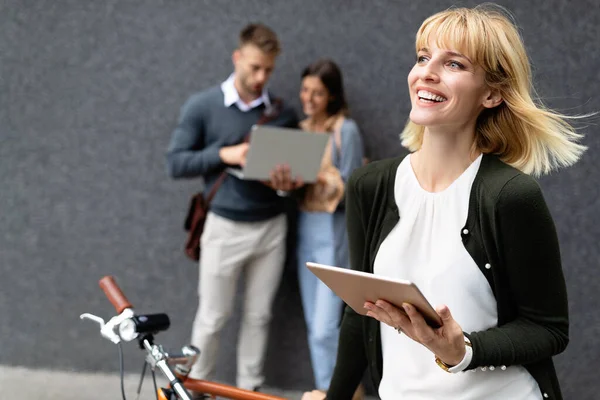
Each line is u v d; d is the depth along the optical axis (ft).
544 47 13.64
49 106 15.34
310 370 14.96
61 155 15.43
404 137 6.72
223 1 14.53
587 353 14.08
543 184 13.94
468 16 6.05
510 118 6.20
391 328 6.57
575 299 14.05
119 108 15.12
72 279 15.66
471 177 6.16
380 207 6.53
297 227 13.94
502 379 6.11
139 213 15.29
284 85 14.48
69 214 15.53
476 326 6.13
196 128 13.57
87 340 15.75
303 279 13.91
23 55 15.29
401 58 14.11
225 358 15.17
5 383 15.34
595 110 13.64
